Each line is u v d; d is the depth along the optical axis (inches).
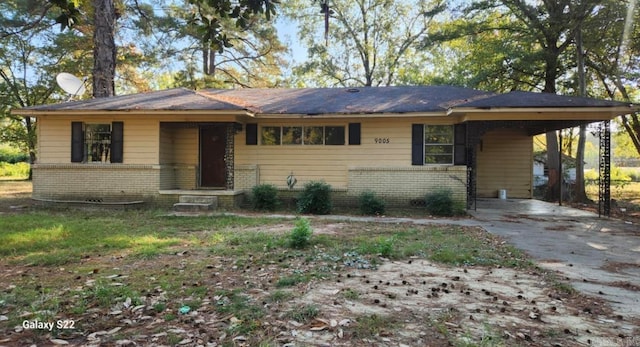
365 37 1201.4
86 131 493.4
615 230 338.6
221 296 155.4
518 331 125.2
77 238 276.2
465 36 737.6
